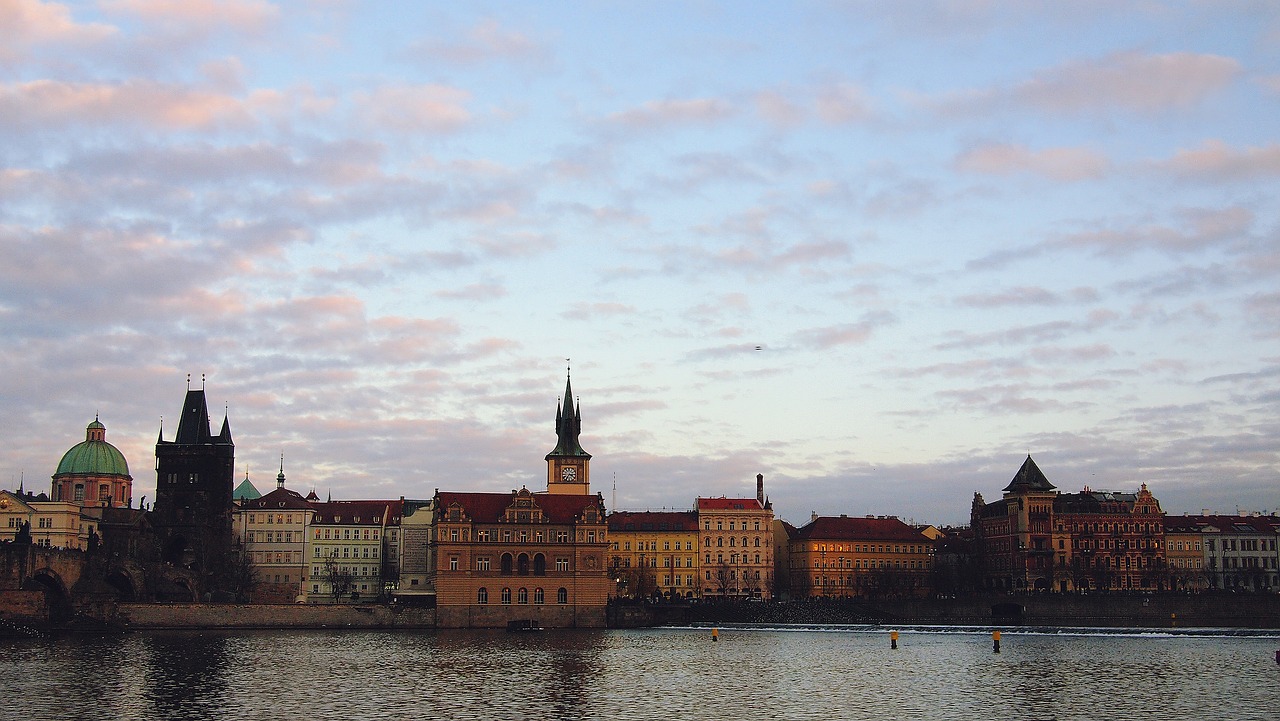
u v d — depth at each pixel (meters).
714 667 178.00
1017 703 138.38
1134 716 129.38
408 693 145.25
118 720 123.81
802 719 126.81
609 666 178.88
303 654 196.62
